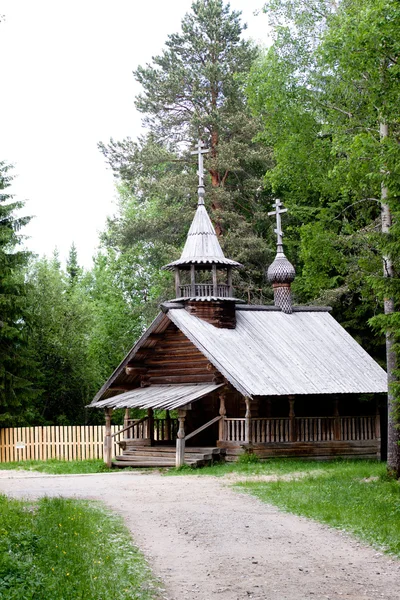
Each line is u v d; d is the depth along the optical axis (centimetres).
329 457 3244
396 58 2170
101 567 1159
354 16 2342
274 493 2028
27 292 4656
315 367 3266
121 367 3438
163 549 1353
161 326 3353
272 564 1248
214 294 3291
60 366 4988
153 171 4788
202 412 3484
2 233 4069
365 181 2617
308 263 3347
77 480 2608
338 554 1320
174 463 3027
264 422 3117
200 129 4569
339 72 2752
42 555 1193
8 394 4084
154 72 4700
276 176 3284
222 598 1058
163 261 4791
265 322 3512
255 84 3133
